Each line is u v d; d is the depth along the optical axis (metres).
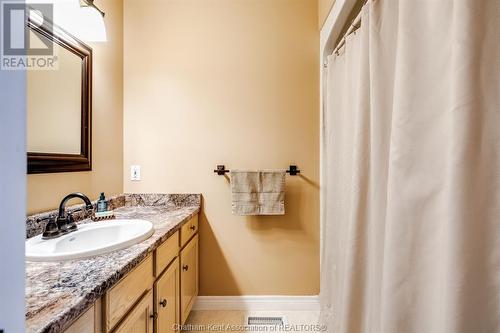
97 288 0.65
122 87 1.93
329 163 1.62
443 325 0.59
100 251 0.87
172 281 1.33
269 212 1.84
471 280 0.56
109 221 1.32
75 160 1.36
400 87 0.76
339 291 1.36
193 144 1.96
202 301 1.95
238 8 1.95
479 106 0.56
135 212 1.67
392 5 0.92
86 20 1.35
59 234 1.03
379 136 0.94
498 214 0.55
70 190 1.36
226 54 1.96
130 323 0.87
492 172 0.55
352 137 1.28
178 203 1.93
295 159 1.96
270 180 1.86
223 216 1.96
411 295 0.73
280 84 1.96
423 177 0.71
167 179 1.95
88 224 1.23
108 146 1.74
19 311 0.35
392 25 0.92
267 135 1.96
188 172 1.96
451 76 0.61
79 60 1.40
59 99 1.25
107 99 1.72
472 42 0.56
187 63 1.95
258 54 1.95
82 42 1.42
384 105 0.94
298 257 1.96
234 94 1.96
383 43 0.94
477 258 0.56
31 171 1.08
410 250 0.73
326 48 1.82
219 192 1.96
